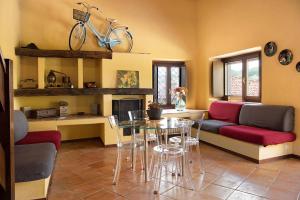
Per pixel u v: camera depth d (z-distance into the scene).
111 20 5.60
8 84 1.68
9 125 1.69
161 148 3.13
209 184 3.01
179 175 3.32
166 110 5.97
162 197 2.67
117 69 5.18
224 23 5.54
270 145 3.88
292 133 4.07
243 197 2.64
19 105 4.84
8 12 3.92
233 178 3.20
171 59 6.28
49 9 5.13
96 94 5.17
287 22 4.16
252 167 3.64
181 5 6.31
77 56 4.89
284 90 4.26
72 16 5.29
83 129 5.60
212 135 4.99
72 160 4.08
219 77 6.09
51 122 4.55
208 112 5.92
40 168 2.40
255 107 4.62
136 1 5.85
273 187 2.89
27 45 4.71
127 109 5.32
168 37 6.18
